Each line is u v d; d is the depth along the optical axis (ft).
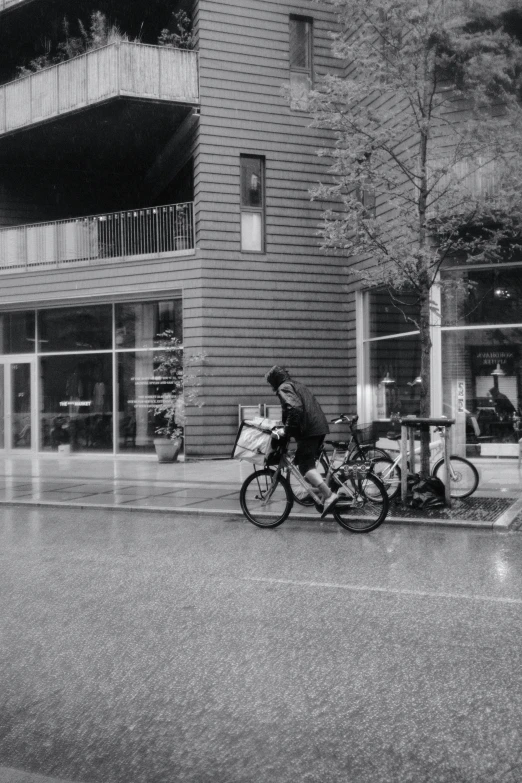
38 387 69.92
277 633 17.03
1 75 77.56
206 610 18.95
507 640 16.11
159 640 16.78
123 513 35.96
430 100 36.24
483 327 53.72
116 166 75.10
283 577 22.24
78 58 61.77
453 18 35.86
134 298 64.75
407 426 34.37
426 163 37.17
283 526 31.45
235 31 61.67
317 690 13.79
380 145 36.78
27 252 68.80
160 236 64.85
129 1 66.08
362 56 35.96
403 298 58.03
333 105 37.88
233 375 60.95
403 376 58.18
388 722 12.41
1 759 11.70
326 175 63.57
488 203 35.50
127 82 59.31
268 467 31.30
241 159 62.08
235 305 61.26
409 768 10.99
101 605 19.61
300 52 63.67
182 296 61.82
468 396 54.19
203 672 14.84
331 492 29.55
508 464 52.65
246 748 11.74
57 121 63.82
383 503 29.53
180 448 61.67
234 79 61.52
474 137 36.14
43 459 66.08
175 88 60.29
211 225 60.80
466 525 30.14
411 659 15.16
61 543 28.35
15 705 13.61
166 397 63.77
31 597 20.53
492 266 53.16
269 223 62.13
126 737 12.25
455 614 18.06
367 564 23.82
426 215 36.96
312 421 29.99
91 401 67.41
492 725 12.17
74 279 66.33
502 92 41.52
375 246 36.65
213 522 32.86
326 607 18.95
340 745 11.72
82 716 13.07
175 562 24.63
